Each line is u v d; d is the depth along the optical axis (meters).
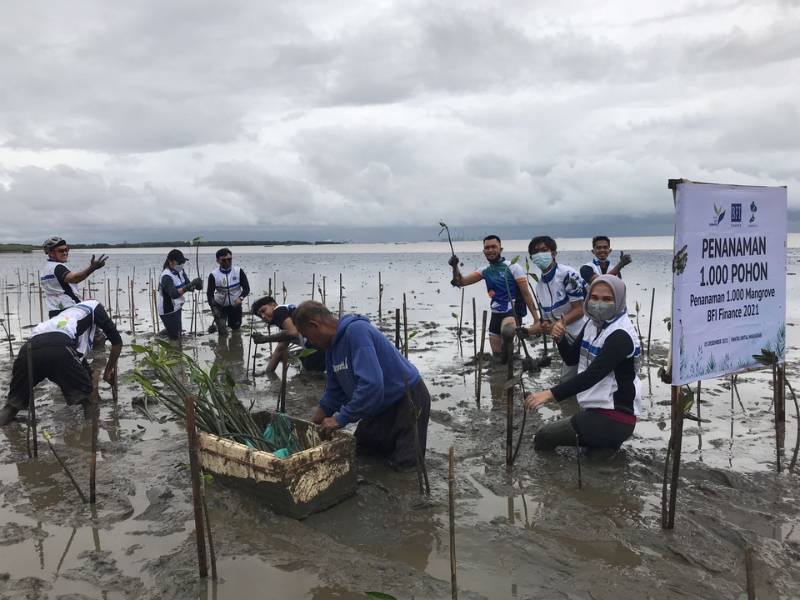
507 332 6.20
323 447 4.36
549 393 5.04
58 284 8.94
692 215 4.09
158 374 5.08
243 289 12.86
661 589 3.36
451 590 3.23
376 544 3.93
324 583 3.46
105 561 3.71
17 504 4.54
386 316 14.77
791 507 4.32
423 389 5.18
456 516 4.29
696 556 3.68
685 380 4.12
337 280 27.05
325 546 3.87
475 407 7.07
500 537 3.95
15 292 22.70
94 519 4.27
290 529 4.09
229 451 4.51
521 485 4.80
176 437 6.01
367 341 4.75
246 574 3.56
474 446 5.72
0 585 3.47
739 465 5.11
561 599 3.28
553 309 7.62
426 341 11.34
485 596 3.30
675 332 4.05
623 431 5.12
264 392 7.84
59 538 4.02
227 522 4.20
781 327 4.86
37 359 6.43
